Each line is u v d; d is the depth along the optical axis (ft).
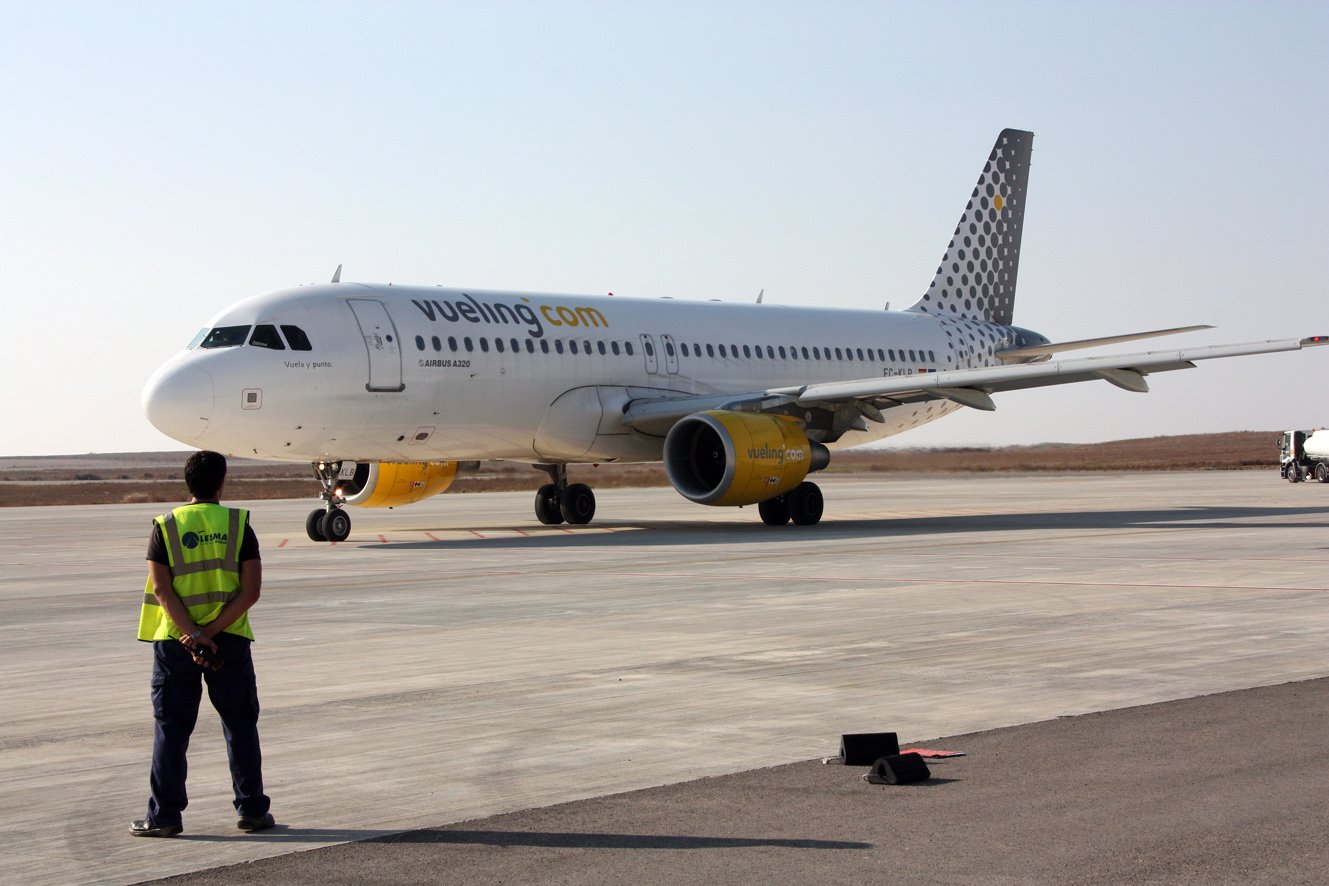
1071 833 20.48
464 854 20.12
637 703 30.91
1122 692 31.27
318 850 20.54
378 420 82.43
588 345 93.25
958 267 127.03
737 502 86.17
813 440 94.48
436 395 84.53
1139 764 24.44
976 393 90.99
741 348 104.01
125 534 99.91
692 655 37.52
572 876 19.02
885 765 23.40
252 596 22.12
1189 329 103.04
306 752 26.61
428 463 94.53
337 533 83.76
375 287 84.94
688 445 89.10
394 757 26.13
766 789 23.27
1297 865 18.97
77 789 24.34
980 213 128.36
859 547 73.20
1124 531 84.23
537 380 89.71
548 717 29.55
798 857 19.60
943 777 23.82
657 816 21.79
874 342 115.44
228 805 23.30
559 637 41.27
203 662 21.29
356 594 53.42
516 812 22.21
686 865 19.36
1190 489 156.25
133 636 43.24
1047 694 31.19
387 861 19.89
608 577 59.00
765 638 40.45
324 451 81.82
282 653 38.68
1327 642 38.42
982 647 38.22
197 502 22.57
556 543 79.97
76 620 47.32
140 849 20.81
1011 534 82.43
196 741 28.02
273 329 79.05
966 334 124.57
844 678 33.65
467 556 71.10
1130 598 49.01
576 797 23.06
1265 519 96.07
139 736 28.55
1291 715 28.40
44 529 107.45
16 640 42.39
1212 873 18.67
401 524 103.09
